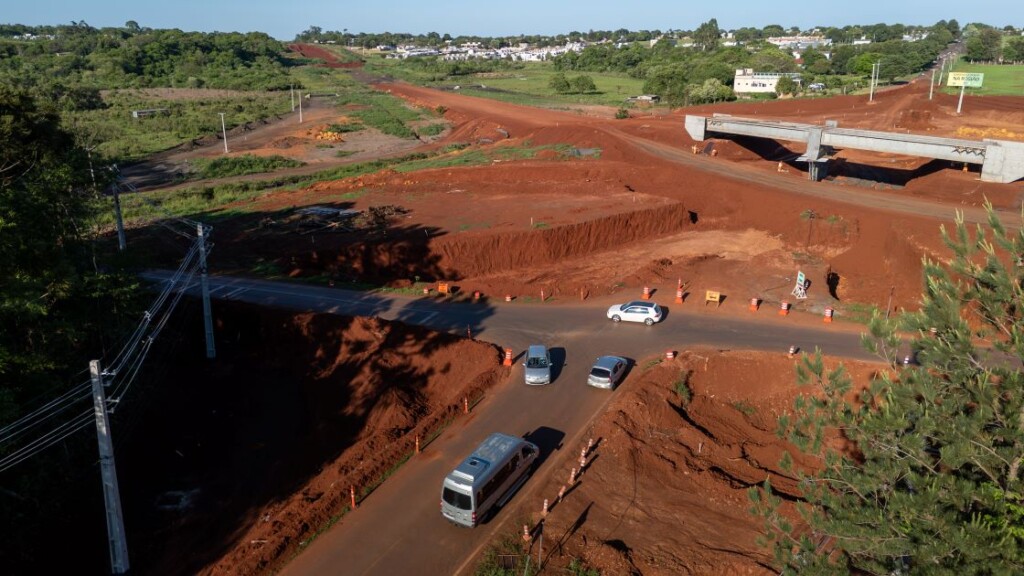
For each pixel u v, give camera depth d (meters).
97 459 33.38
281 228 63.66
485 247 56.75
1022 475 15.02
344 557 23.88
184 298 48.81
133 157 108.06
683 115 128.50
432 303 48.12
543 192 73.19
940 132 103.44
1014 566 13.06
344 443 35.19
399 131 132.75
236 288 50.97
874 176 79.75
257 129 136.75
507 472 26.16
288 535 24.58
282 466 34.19
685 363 37.75
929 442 17.31
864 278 53.88
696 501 27.31
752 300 46.12
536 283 51.84
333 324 44.56
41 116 50.94
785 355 38.25
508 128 122.88
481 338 41.97
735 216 68.50
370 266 55.28
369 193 76.06
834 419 18.03
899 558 15.65
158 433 37.41
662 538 24.81
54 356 30.69
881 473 16.33
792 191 70.62
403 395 37.28
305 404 40.06
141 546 28.34
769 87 169.88
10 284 27.30
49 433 27.84
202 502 31.66
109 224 67.44
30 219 31.09
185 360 44.88
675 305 47.09
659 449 30.53
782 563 17.30
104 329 35.94
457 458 29.61
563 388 35.56
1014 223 55.72
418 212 66.75
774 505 18.03
